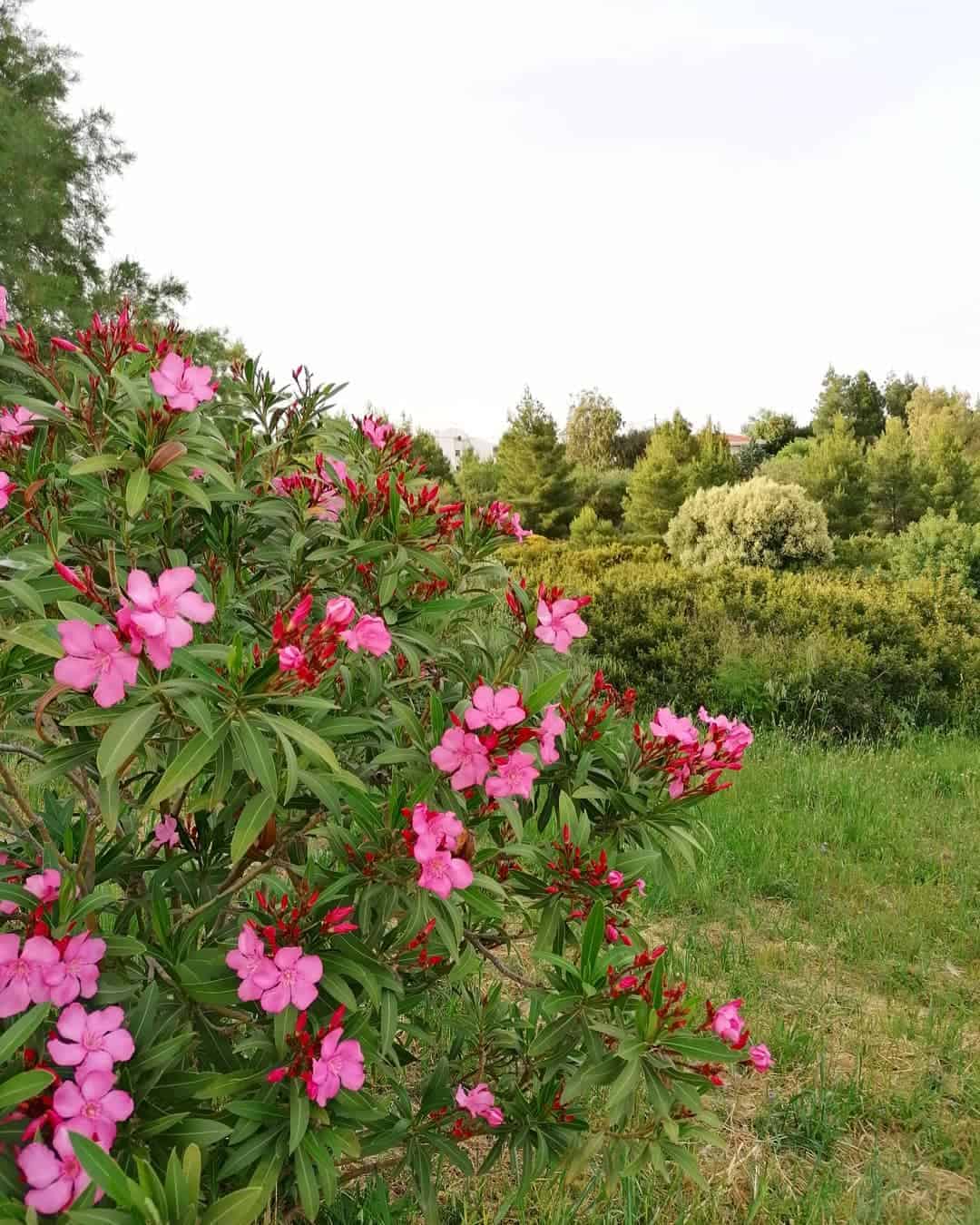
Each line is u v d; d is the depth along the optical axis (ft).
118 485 7.25
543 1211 9.05
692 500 52.70
